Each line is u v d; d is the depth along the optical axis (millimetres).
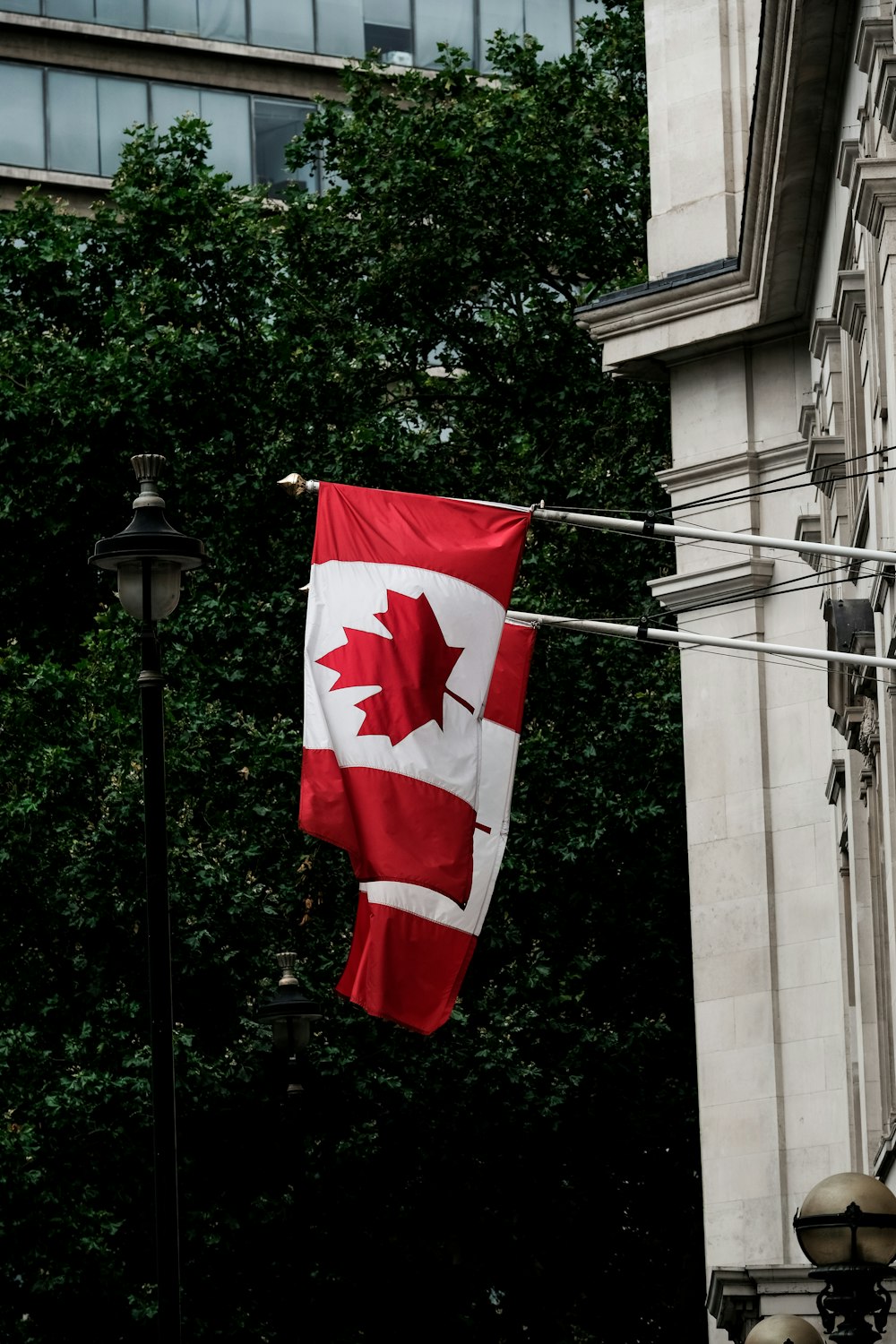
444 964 33656
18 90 102125
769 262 47406
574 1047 56562
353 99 68812
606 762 58656
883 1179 41906
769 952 48469
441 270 65875
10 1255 49312
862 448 42844
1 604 60375
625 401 64688
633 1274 61781
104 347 59812
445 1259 57906
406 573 34406
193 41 104688
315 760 33938
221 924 52469
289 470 60562
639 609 61281
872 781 42188
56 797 52250
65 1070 50906
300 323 64062
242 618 58250
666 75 52844
